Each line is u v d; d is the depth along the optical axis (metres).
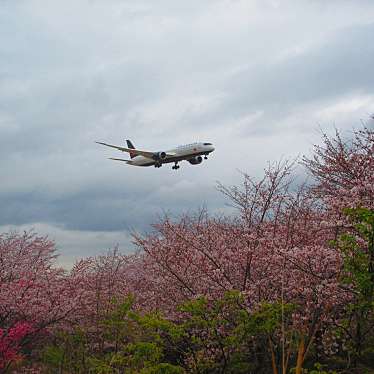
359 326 12.25
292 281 13.00
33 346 20.80
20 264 21.83
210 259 15.26
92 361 16.06
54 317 19.06
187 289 16.39
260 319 11.64
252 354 13.83
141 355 12.34
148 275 20.92
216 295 14.72
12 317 19.14
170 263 16.72
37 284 19.44
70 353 19.08
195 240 16.80
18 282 19.30
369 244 10.48
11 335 17.08
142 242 18.17
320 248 12.17
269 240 14.16
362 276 10.24
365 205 12.24
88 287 20.94
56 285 20.17
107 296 20.73
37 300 18.70
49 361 19.25
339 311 12.70
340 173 15.28
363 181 13.12
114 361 13.80
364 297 10.77
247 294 13.16
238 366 13.31
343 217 12.64
